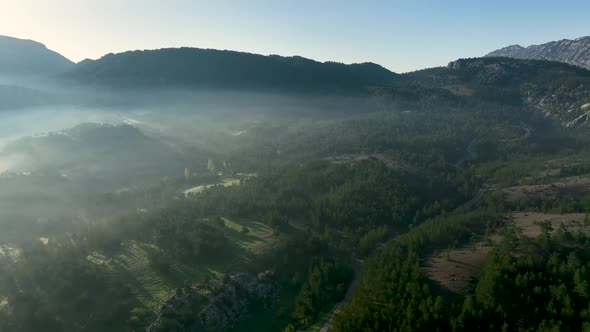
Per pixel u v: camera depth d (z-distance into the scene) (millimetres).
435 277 101750
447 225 132500
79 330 99188
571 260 94750
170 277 117000
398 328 82938
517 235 119188
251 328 107750
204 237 129625
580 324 80688
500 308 84250
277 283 122625
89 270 114438
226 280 115375
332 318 107938
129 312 103875
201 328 102750
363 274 125250
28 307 101188
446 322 82812
